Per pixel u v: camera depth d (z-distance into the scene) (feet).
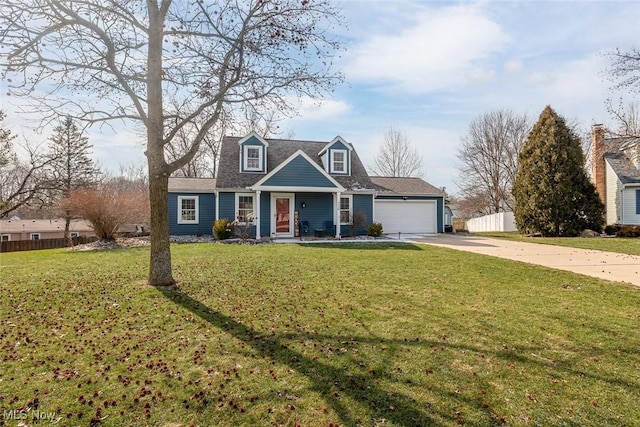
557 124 64.44
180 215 59.98
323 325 15.79
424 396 10.15
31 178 76.07
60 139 93.45
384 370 11.65
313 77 23.93
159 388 10.59
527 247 45.42
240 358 12.56
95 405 9.71
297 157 57.72
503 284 23.66
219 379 11.11
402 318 16.72
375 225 62.13
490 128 116.67
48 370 11.68
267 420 9.09
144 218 66.64
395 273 27.14
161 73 22.52
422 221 74.64
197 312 17.57
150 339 14.28
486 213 125.39
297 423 8.96
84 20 20.27
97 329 15.38
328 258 34.53
